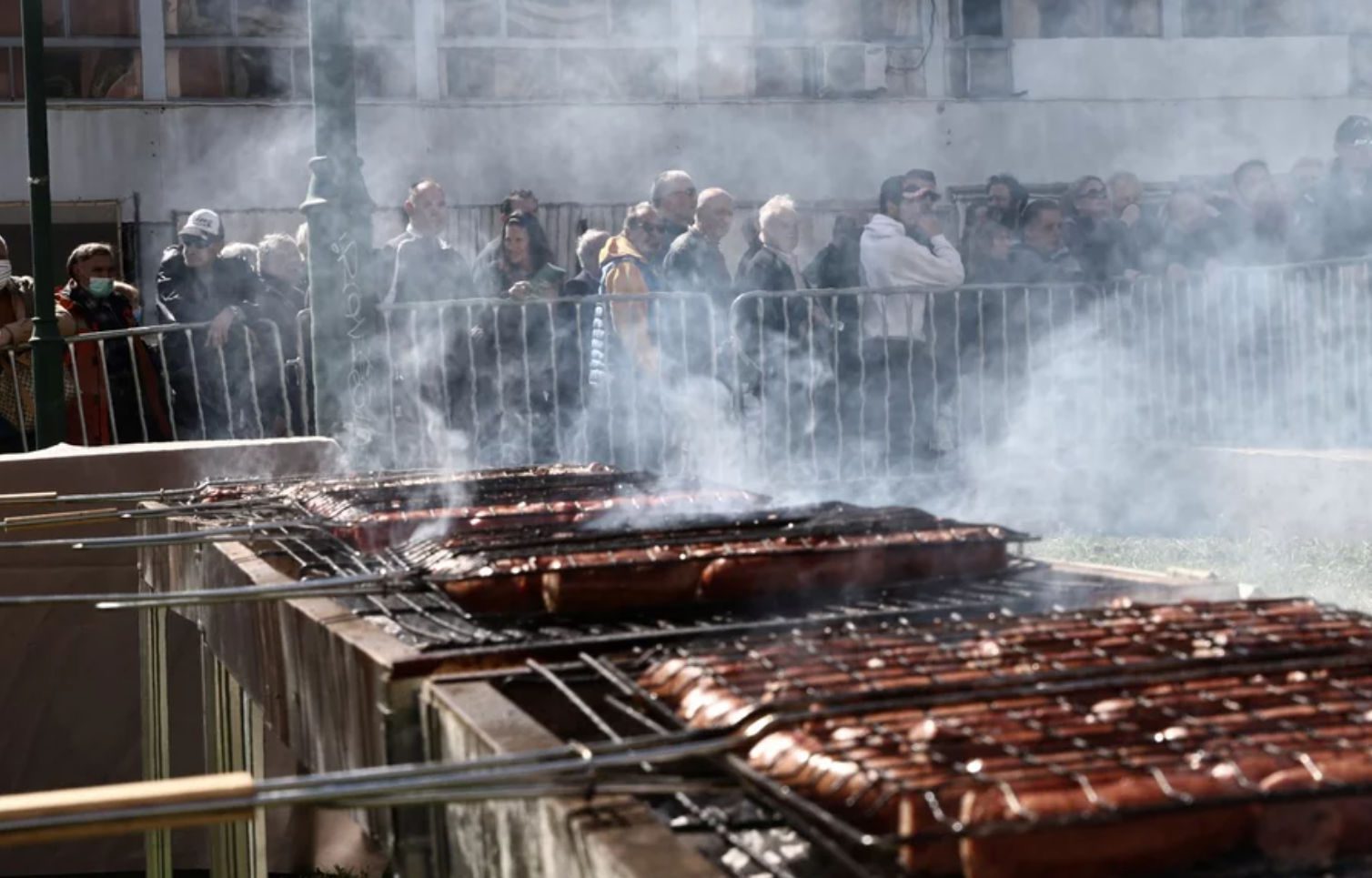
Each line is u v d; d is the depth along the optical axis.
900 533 2.86
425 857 2.22
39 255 7.30
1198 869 1.50
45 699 5.97
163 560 4.76
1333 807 1.49
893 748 1.57
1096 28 18.77
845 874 1.67
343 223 6.77
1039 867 1.44
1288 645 1.98
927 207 8.80
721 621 2.61
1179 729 1.61
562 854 1.68
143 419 7.77
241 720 4.48
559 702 2.27
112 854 6.34
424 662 2.25
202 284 8.09
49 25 16.86
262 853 4.73
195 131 16.91
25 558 5.88
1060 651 1.97
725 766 1.67
